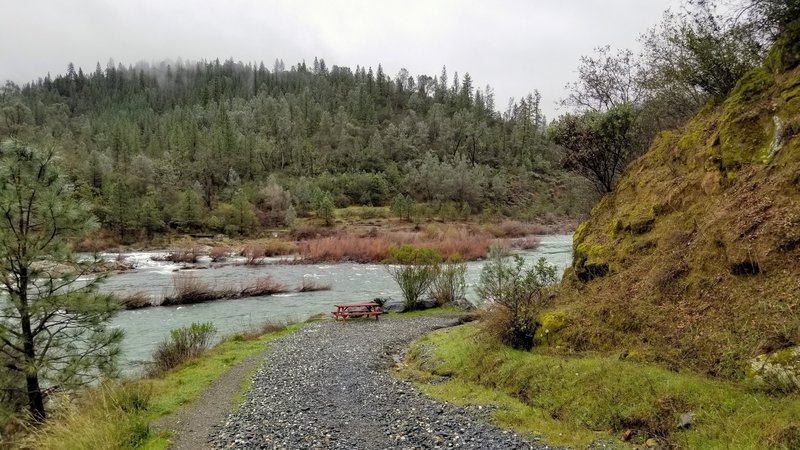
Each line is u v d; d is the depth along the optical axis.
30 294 10.32
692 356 7.55
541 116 169.38
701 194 10.45
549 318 10.55
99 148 119.00
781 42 10.56
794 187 8.04
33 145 10.39
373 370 12.88
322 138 145.00
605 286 11.10
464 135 151.88
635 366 7.87
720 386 6.53
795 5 10.95
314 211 94.06
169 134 132.00
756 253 7.80
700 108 13.93
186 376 12.59
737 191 9.29
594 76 19.34
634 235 11.77
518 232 77.88
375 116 168.25
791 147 8.69
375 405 9.59
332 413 9.21
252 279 37.47
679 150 12.24
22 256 9.66
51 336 10.50
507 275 12.23
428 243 51.62
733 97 11.20
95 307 10.56
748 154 9.70
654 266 10.08
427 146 151.00
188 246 62.34
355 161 132.12
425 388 10.59
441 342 14.22
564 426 7.37
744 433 5.55
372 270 43.28
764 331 6.78
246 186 103.62
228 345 16.62
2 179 9.60
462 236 57.88
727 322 7.51
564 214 98.50
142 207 68.94
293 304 28.08
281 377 12.30
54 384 10.37
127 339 20.00
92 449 7.51
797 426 5.12
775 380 6.05
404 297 25.94
